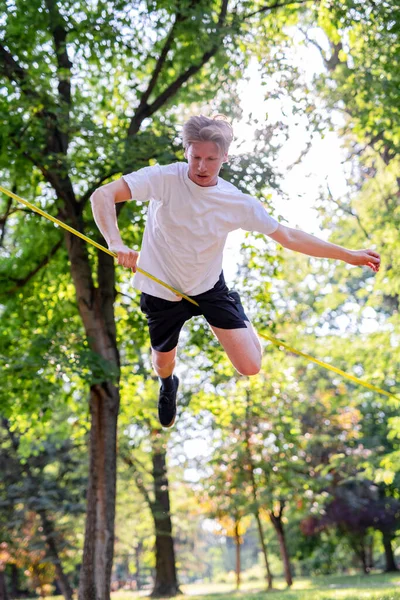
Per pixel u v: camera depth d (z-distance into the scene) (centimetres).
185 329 1368
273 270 1365
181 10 1118
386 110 1200
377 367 1523
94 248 1288
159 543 2472
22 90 1126
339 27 1219
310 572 4409
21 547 2498
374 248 1436
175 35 1172
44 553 2566
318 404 2502
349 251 415
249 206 396
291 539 3506
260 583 4338
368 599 1145
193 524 3738
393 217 1375
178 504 2927
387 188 1463
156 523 2469
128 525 2941
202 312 427
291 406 2248
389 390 1680
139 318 1408
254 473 2339
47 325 1392
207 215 390
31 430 1453
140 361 1511
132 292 1434
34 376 1147
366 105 1259
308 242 410
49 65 1245
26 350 1243
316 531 3158
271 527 3647
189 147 371
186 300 423
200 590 4038
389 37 1163
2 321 1380
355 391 1955
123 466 2497
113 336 1262
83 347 1233
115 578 5275
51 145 1228
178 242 398
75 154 1197
